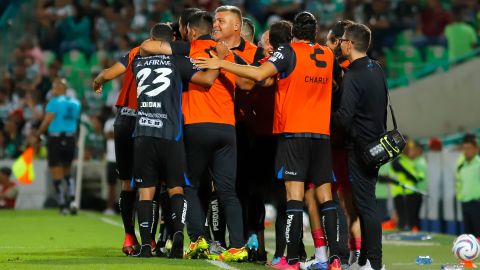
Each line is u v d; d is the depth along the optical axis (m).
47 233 35.84
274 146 25.03
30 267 21.98
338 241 23.64
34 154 55.66
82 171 55.44
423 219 47.22
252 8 66.69
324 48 22.81
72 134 47.81
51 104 47.38
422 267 25.58
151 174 24.41
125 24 65.12
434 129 56.47
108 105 58.03
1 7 66.00
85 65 63.97
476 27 64.81
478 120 55.44
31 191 54.50
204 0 66.56
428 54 63.66
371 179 22.12
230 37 25.48
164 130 23.98
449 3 67.50
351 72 22.06
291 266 22.38
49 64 61.03
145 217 24.55
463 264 25.27
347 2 65.81
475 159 39.09
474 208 39.00
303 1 67.50
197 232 24.53
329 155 22.64
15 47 63.16
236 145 24.89
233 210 24.30
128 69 25.38
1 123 58.59
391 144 21.66
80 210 54.28
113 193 51.78
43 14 65.19
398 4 65.25
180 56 24.28
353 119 22.12
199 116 24.28
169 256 24.47
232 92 24.59
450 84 56.22
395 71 62.75
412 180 43.31
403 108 56.81
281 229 24.33
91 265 22.38
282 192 24.59
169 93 24.08
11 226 39.56
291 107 22.27
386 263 26.98
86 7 65.31
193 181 24.69
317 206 23.14
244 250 24.20
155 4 66.50
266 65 22.08
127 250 26.23
